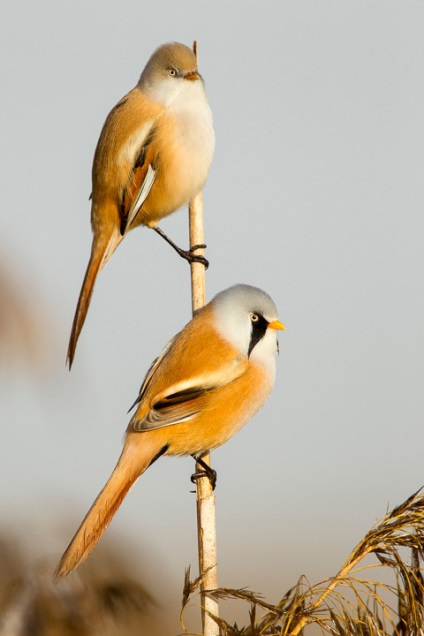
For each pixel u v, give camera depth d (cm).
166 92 953
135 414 740
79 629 331
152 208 958
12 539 354
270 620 515
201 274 805
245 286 793
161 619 354
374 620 505
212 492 710
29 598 337
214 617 518
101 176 948
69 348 888
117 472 715
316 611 510
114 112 969
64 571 346
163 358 769
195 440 750
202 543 661
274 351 792
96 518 688
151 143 941
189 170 951
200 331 773
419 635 507
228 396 756
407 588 521
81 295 924
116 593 353
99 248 948
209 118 968
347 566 531
